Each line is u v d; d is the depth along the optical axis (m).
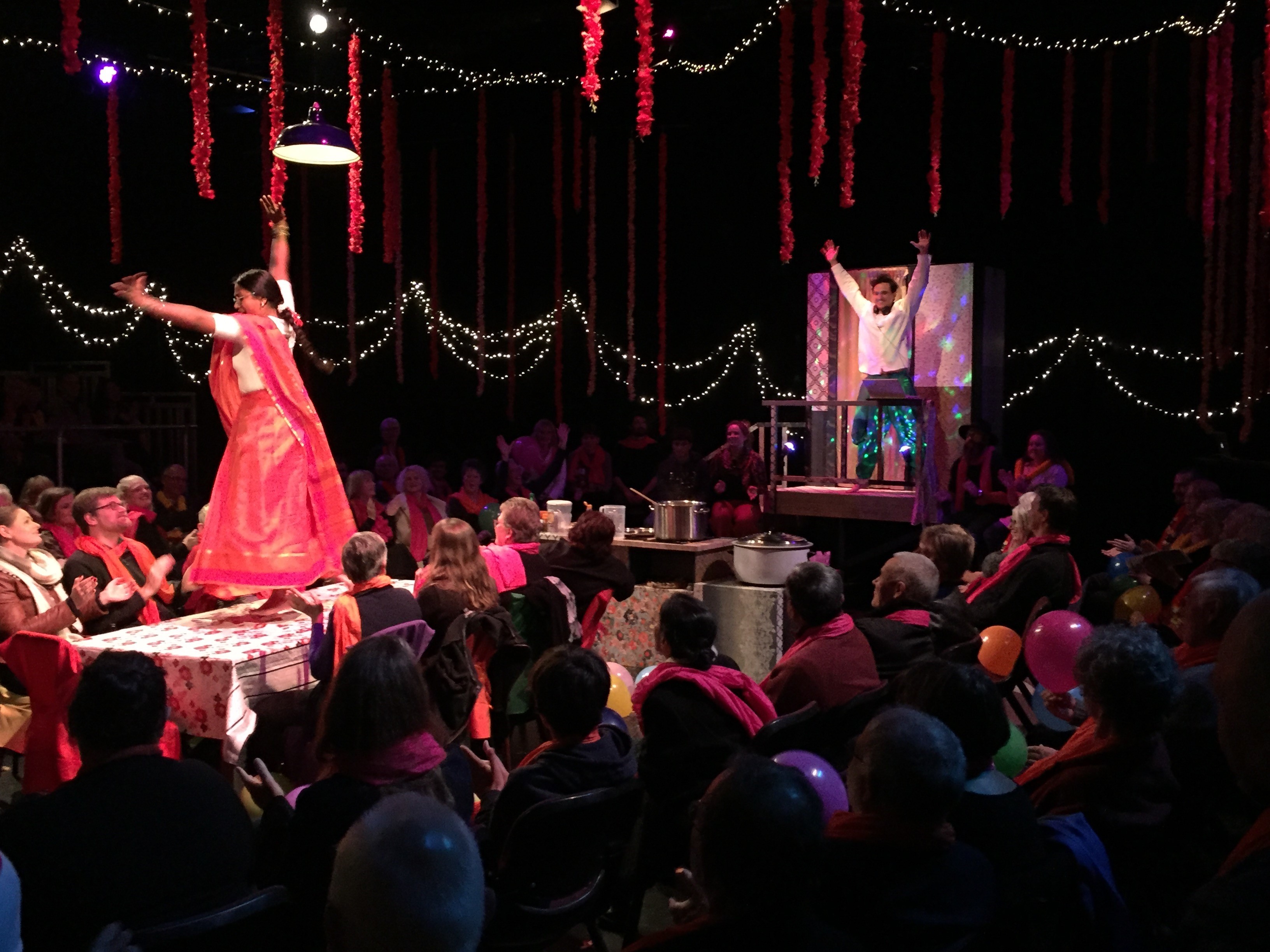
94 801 1.90
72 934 1.85
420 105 9.45
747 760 1.49
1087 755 2.36
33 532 4.14
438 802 1.39
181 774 2.00
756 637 5.74
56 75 8.96
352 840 1.31
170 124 10.22
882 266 8.56
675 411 11.34
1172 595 4.80
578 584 4.97
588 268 11.34
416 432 12.05
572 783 2.54
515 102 9.23
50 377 8.94
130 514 5.02
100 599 3.88
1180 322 9.48
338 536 3.87
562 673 2.56
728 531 7.85
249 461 3.68
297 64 8.09
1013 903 1.89
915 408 7.20
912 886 1.75
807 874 1.41
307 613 3.59
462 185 11.17
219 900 1.96
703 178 10.60
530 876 2.45
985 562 4.93
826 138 5.86
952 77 8.41
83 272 10.54
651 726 3.03
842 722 3.21
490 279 11.59
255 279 3.81
